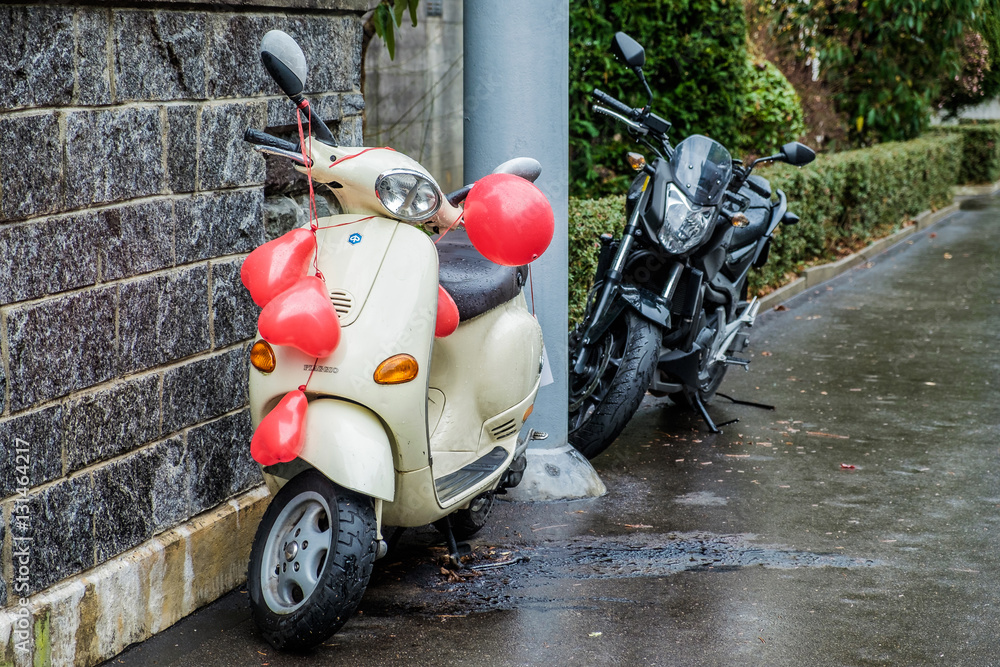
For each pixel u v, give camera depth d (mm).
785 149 5891
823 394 7230
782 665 3529
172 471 3783
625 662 3527
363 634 3709
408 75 9961
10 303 3111
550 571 4316
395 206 3438
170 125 3695
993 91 22156
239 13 3996
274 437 3295
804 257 12195
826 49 15602
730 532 4773
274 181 4375
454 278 4055
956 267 12867
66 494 3326
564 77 5082
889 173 14805
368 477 3318
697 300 5785
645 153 10023
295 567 3480
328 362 3379
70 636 3303
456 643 3646
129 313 3555
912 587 4180
